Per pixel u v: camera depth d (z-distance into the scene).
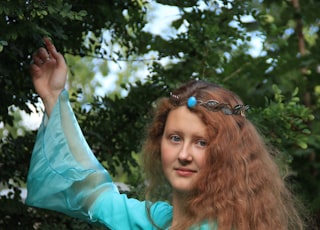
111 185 2.91
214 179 2.55
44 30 2.83
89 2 3.75
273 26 4.72
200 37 4.20
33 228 3.95
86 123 4.20
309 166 5.26
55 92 2.94
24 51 3.06
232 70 4.66
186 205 2.58
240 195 2.58
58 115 2.91
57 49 3.53
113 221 2.80
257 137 2.72
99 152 4.17
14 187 3.95
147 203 2.81
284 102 5.05
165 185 3.19
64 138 2.90
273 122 4.10
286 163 4.07
